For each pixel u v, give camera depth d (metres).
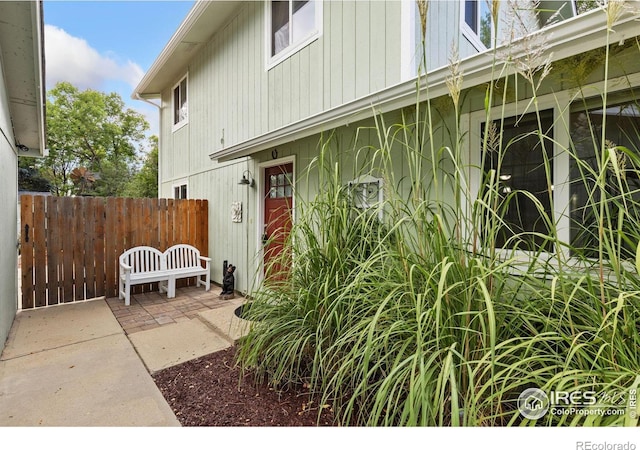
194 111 6.57
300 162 3.95
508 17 1.72
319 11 3.74
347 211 2.22
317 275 2.18
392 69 3.03
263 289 2.48
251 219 4.83
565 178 1.97
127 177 20.41
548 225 1.48
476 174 2.33
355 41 3.37
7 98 3.42
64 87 18.53
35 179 17.73
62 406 1.95
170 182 7.78
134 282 4.31
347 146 3.31
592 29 1.37
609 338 1.13
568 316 1.19
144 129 21.84
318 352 1.84
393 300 1.56
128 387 2.17
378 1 3.15
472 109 2.36
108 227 4.60
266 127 4.61
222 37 5.55
